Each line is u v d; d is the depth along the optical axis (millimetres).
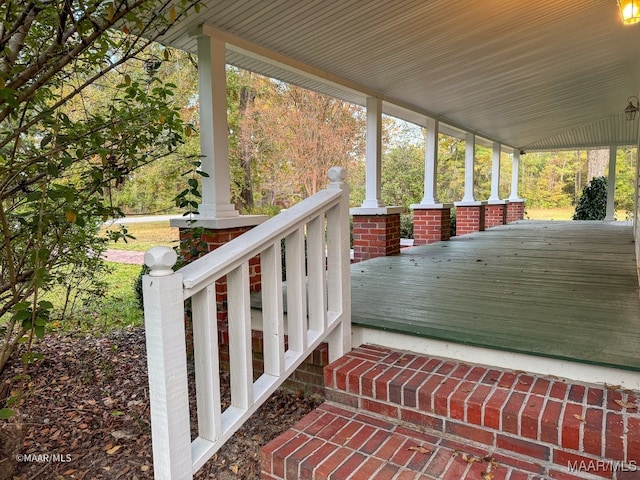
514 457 1516
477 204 8555
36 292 1924
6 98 1695
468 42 4066
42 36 2203
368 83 4918
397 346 2242
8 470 1966
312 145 11875
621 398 1606
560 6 3643
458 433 1644
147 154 2760
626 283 3408
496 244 6379
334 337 2176
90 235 3059
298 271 1818
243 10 2898
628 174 20781
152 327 1266
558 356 1791
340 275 2137
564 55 4953
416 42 3891
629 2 3230
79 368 3424
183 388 1320
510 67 5035
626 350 1833
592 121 9492
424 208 6902
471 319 2371
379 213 5254
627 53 5219
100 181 2391
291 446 1616
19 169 2049
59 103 2195
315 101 11828
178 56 8328
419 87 5270
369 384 1850
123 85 2449
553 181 23469
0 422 2045
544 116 8062
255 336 2648
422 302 2814
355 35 3562
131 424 2494
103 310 5066
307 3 2934
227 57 3875
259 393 1630
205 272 1356
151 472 2016
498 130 8938
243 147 11352
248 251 1529
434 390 1719
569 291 3137
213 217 3010
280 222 1731
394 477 1413
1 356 2256
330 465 1487
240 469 1992
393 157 16406
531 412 1516
